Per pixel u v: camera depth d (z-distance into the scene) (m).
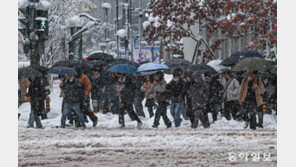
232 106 45.06
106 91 50.94
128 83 39.88
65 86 39.69
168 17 78.19
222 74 47.16
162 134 33.56
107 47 106.94
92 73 52.53
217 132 35.25
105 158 23.48
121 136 32.44
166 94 39.84
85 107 40.88
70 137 31.80
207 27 80.06
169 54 113.38
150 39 80.94
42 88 40.44
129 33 90.56
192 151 25.69
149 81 45.75
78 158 23.33
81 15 72.62
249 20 72.56
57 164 21.73
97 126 43.00
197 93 39.47
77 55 72.75
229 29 76.75
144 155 24.48
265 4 72.00
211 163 22.25
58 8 97.31
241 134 33.97
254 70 37.94
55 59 99.62
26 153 24.77
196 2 77.12
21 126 41.38
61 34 96.12
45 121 46.16
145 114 53.75
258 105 38.44
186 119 43.91
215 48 83.12
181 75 41.97
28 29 52.03
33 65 46.56
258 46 76.88
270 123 45.06
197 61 77.88
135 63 53.03
